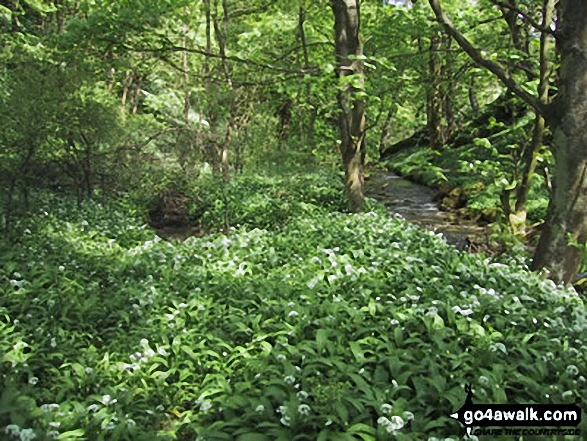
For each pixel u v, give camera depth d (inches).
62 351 227.3
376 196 875.4
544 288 300.5
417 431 174.9
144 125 679.1
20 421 167.8
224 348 234.7
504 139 858.8
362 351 214.7
